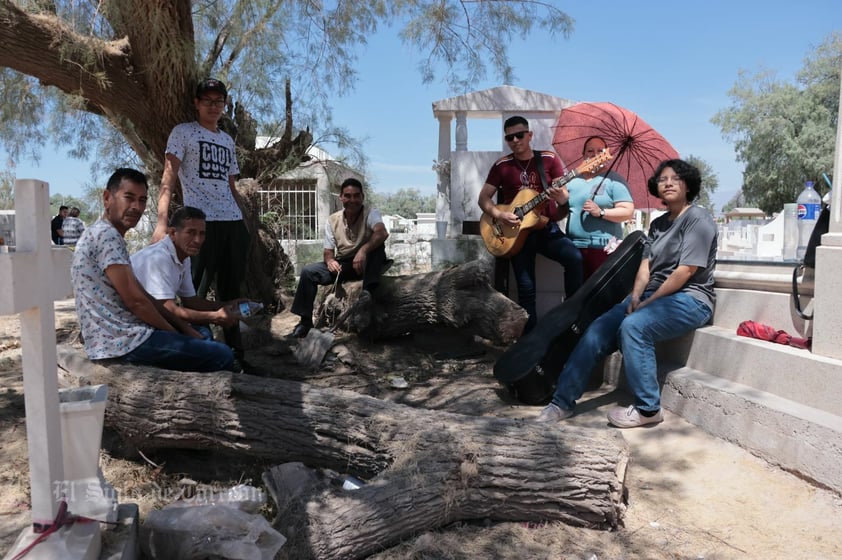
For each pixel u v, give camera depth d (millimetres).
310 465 3105
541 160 5410
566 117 5953
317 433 3021
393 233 9242
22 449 3447
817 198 4703
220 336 5477
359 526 2406
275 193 9930
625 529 2707
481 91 7680
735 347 3594
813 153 28203
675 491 3016
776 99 29250
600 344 3938
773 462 3084
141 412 3186
